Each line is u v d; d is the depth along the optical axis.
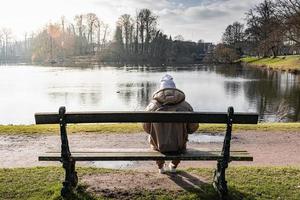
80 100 30.23
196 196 5.66
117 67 90.88
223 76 57.22
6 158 8.80
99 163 8.55
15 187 6.02
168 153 5.82
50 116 5.57
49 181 6.30
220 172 5.75
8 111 24.69
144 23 127.81
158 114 5.64
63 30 136.50
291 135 11.69
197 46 151.00
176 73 66.00
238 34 123.06
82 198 5.58
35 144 10.25
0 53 159.88
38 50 135.62
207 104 28.47
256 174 6.79
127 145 10.24
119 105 27.86
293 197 5.71
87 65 103.00
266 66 78.81
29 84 43.56
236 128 12.71
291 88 38.34
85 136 11.27
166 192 5.83
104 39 139.75
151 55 129.62
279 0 55.62
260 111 25.02
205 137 11.45
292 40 55.28
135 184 6.19
